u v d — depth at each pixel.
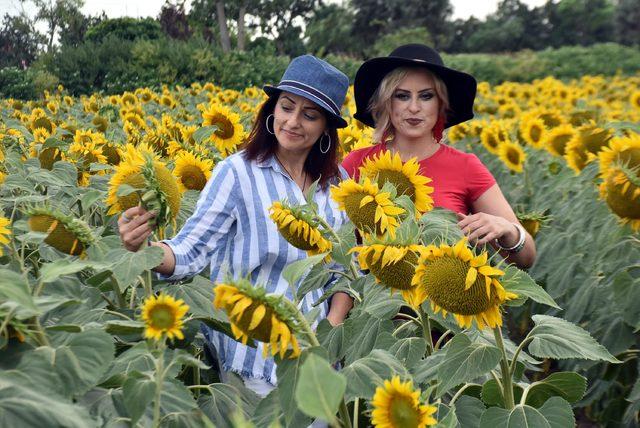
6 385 1.68
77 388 1.85
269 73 28.50
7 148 5.73
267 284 3.08
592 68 41.16
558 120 7.73
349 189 2.57
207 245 3.01
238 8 50.88
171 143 4.91
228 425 2.46
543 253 4.94
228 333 2.79
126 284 2.38
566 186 5.64
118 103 11.02
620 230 3.50
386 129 3.99
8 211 4.01
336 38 68.44
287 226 2.54
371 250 2.25
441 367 2.23
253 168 3.12
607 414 4.29
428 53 3.87
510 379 2.33
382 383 1.93
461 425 2.44
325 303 3.25
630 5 75.88
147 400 1.92
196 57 26.55
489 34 82.00
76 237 2.47
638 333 3.86
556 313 4.80
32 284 2.65
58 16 61.19
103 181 4.33
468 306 2.06
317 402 1.19
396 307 2.57
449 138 9.79
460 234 2.73
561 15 81.75
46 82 25.69
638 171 3.53
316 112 3.08
